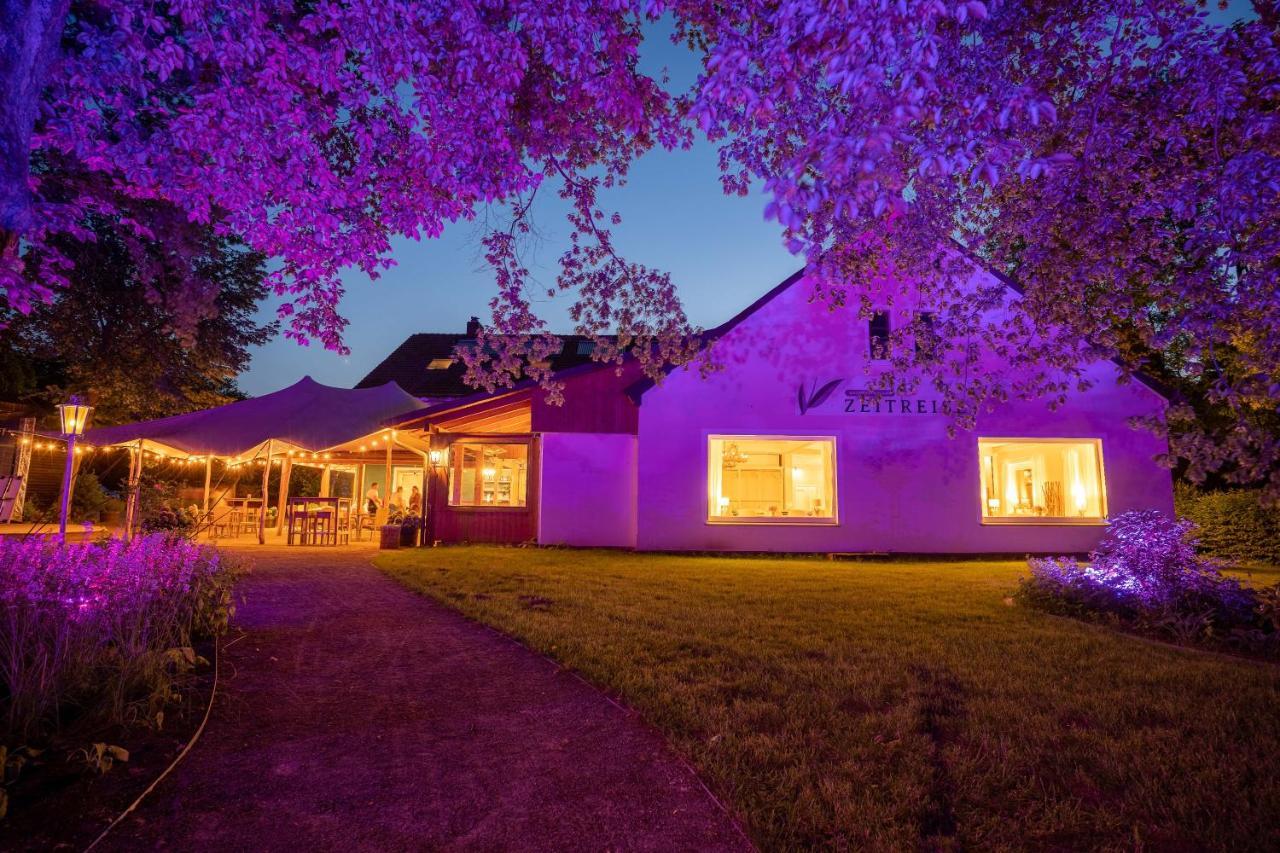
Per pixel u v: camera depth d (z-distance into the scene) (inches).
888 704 166.6
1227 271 147.7
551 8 166.4
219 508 686.5
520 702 167.3
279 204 186.1
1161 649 225.1
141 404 608.7
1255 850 103.2
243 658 199.3
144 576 182.4
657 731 148.6
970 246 205.2
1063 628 255.1
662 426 562.9
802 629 247.4
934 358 220.5
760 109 116.1
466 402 574.2
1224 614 246.8
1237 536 500.4
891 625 257.3
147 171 172.4
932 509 552.1
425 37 174.2
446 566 424.8
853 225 179.6
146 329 336.2
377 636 233.1
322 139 209.5
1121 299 176.2
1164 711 160.6
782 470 654.5
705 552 550.3
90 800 109.3
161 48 154.6
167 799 112.7
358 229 198.2
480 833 106.6
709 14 167.2
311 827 106.6
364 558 474.9
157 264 233.5
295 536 688.4
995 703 164.9
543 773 128.0
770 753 134.0
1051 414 553.9
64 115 163.9
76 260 285.0
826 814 112.9
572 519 580.7
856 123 92.4
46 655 134.3
